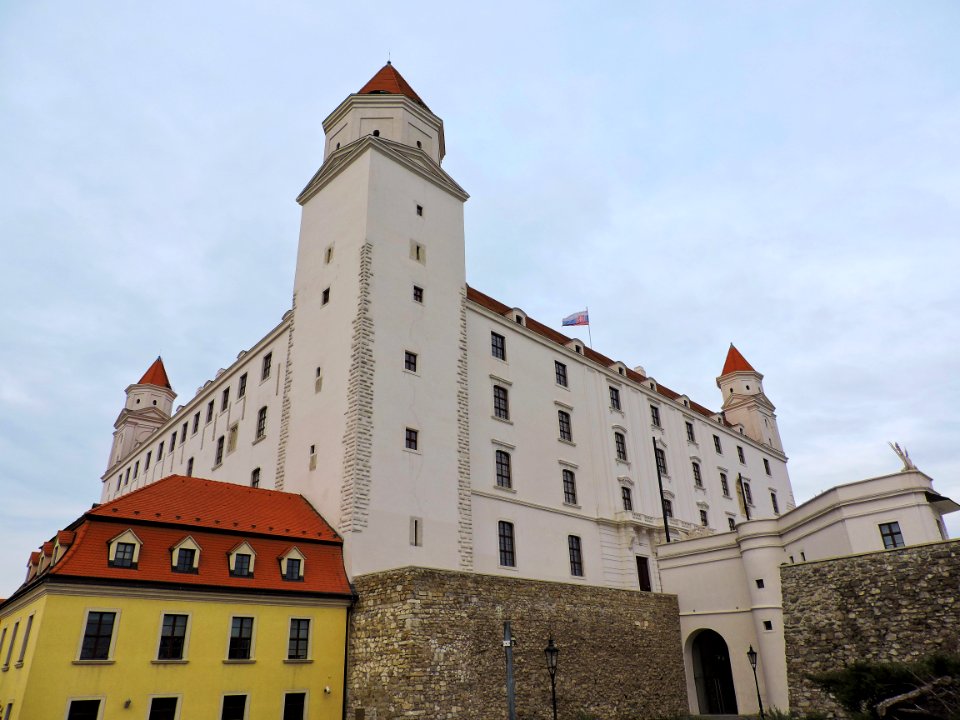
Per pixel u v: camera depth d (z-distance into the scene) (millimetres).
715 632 35250
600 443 45000
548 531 38250
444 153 44000
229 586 23562
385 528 29047
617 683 30438
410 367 33625
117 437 69312
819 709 22922
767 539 32625
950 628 20672
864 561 23391
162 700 21234
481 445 36375
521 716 25719
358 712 24438
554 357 44531
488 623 26078
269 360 40969
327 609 25781
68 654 19922
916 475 24703
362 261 33625
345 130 40250
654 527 44594
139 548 22688
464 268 39219
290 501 30344
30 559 25188
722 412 71562
